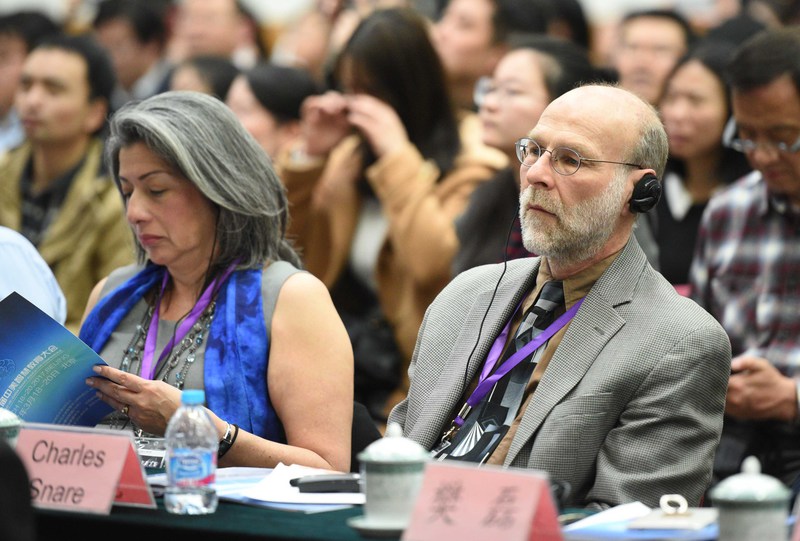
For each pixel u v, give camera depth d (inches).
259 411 332.2
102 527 247.8
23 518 202.5
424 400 327.9
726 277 449.7
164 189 337.1
